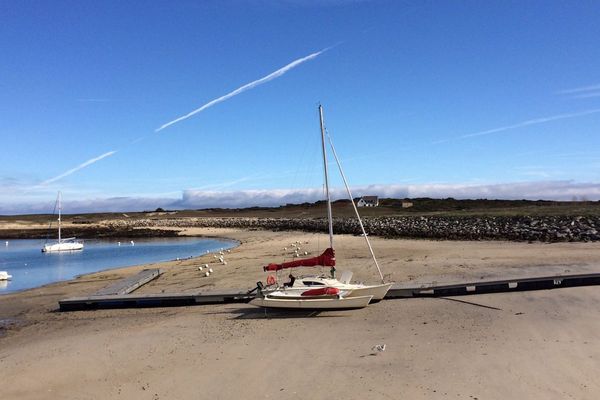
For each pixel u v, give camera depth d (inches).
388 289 714.2
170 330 603.8
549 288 730.2
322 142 794.2
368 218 2706.7
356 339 511.5
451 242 1493.6
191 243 2513.5
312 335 538.6
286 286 692.7
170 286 971.3
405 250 1338.6
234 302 784.9
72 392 400.2
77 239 3063.5
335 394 360.2
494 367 397.4
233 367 435.2
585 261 983.6
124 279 1047.6
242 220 3964.1
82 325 684.7
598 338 459.8
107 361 478.9
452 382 370.6
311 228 2657.5
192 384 398.6
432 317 600.1
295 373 410.3
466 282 745.0
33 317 769.6
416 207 3614.7
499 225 1731.1
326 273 994.7
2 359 514.0
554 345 446.0
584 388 346.3
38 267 1673.2
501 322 550.6
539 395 339.3
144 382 411.5
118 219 5324.8
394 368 408.8
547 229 1513.3
